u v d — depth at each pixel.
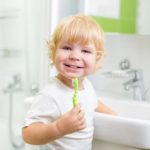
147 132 0.77
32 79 1.45
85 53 0.81
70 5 1.37
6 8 1.52
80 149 0.83
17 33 1.50
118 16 1.30
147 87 1.27
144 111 1.11
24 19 1.46
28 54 1.46
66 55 0.80
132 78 1.26
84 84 0.90
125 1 1.27
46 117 0.78
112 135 0.83
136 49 1.30
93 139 0.91
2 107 1.59
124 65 1.32
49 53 0.86
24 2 1.45
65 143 0.81
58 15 1.32
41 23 1.36
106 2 1.33
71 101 0.81
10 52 1.54
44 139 0.74
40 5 1.36
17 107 1.53
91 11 1.36
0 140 1.59
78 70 0.80
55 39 0.83
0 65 1.58
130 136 0.80
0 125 1.59
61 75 0.84
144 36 1.27
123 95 1.30
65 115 0.73
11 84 1.56
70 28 0.80
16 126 1.54
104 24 1.34
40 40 1.38
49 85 0.83
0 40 1.56
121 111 1.16
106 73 1.25
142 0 1.22
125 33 1.29
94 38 0.81
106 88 1.40
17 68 1.53
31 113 0.79
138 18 1.24
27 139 0.77
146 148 0.79
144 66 1.28
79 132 0.82
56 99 0.79
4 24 1.54
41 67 1.39
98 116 0.86
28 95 1.48
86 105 0.85
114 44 1.36
